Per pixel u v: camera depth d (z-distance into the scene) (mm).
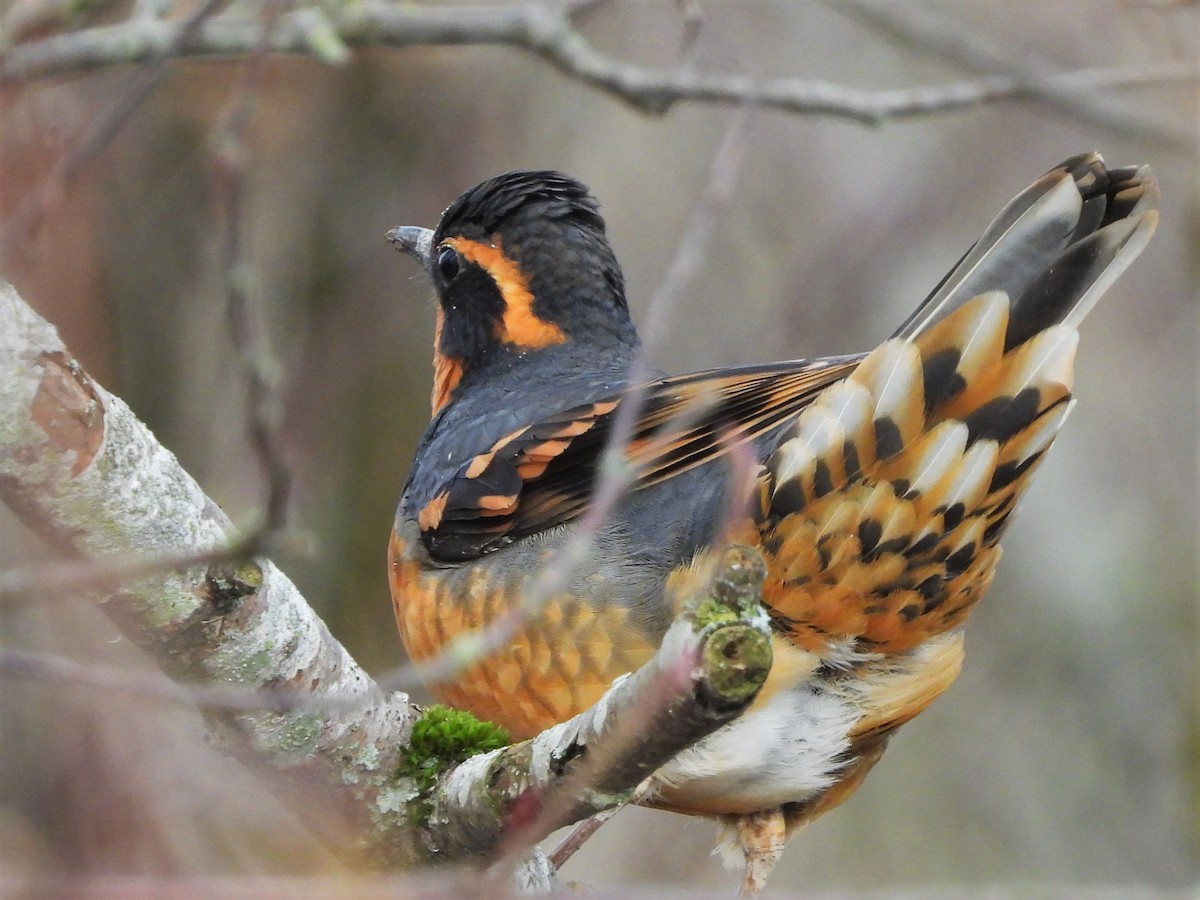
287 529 5324
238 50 10867
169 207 13844
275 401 5414
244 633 6852
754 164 16547
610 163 16516
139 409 13625
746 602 5809
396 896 6266
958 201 16453
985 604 16734
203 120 13781
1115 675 16422
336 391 14953
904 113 11602
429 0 14375
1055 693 16453
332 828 7352
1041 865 15586
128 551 6559
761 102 11453
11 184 7656
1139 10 15047
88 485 6449
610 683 8422
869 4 12406
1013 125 16844
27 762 9164
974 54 12375
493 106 15359
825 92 11469
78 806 9133
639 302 15836
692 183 16516
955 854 15750
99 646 9273
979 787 16094
